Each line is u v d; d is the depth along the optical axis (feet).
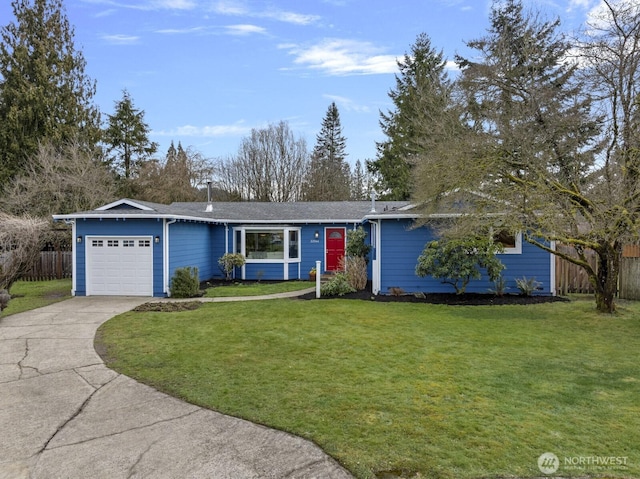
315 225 55.31
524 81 33.71
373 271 42.01
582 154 30.17
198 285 42.29
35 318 29.73
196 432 12.64
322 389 15.87
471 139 31.63
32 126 76.74
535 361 19.44
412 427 12.69
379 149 103.30
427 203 36.17
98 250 41.27
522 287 38.11
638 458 10.97
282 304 35.12
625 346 22.20
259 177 109.29
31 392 16.05
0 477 10.39
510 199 29.27
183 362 19.42
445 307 33.78
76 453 11.51
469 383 16.47
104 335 24.70
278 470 10.57
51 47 80.38
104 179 76.07
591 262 40.68
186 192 96.68
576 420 13.17
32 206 65.57
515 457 11.00
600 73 28.55
